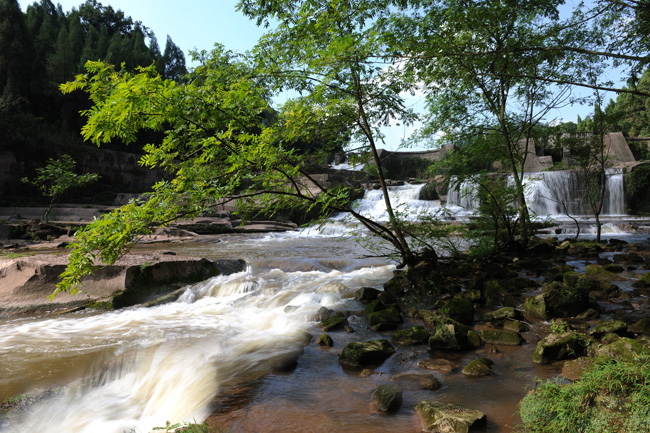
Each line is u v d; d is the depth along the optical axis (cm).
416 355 439
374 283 848
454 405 307
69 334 570
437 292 700
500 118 1031
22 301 709
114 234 416
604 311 550
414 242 828
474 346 457
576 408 266
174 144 511
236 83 542
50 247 1703
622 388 270
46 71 4194
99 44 4716
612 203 2658
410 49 613
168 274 829
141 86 414
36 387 405
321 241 1884
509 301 616
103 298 731
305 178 749
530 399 292
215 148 524
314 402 339
